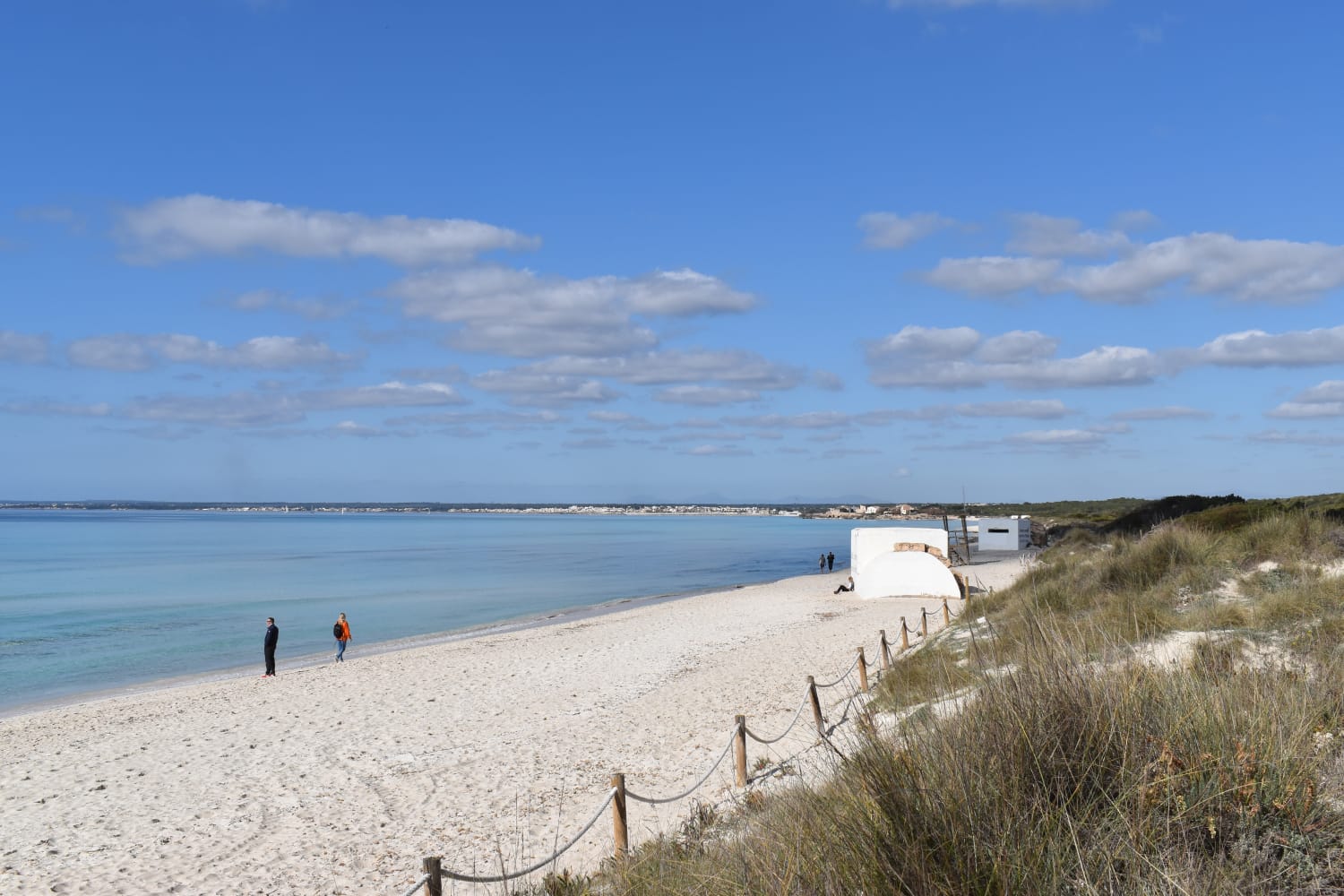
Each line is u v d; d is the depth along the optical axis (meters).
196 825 11.73
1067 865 3.59
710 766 12.42
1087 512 103.25
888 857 3.64
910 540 39.12
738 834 6.01
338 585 56.56
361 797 12.54
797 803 4.95
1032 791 4.11
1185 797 4.08
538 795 12.03
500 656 25.89
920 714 5.41
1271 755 4.36
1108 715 4.58
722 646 25.88
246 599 48.00
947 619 24.09
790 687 18.14
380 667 24.92
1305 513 16.34
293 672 25.06
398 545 114.75
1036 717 4.58
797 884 3.83
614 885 5.96
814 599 38.72
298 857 10.31
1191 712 4.75
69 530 164.12
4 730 18.62
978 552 63.88
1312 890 3.58
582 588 54.84
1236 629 10.63
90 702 22.00
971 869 3.52
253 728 17.72
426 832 10.88
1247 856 3.80
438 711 18.53
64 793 13.59
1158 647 9.44
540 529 197.88
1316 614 10.33
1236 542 16.53
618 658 24.69
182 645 32.75
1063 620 13.04
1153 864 3.58
